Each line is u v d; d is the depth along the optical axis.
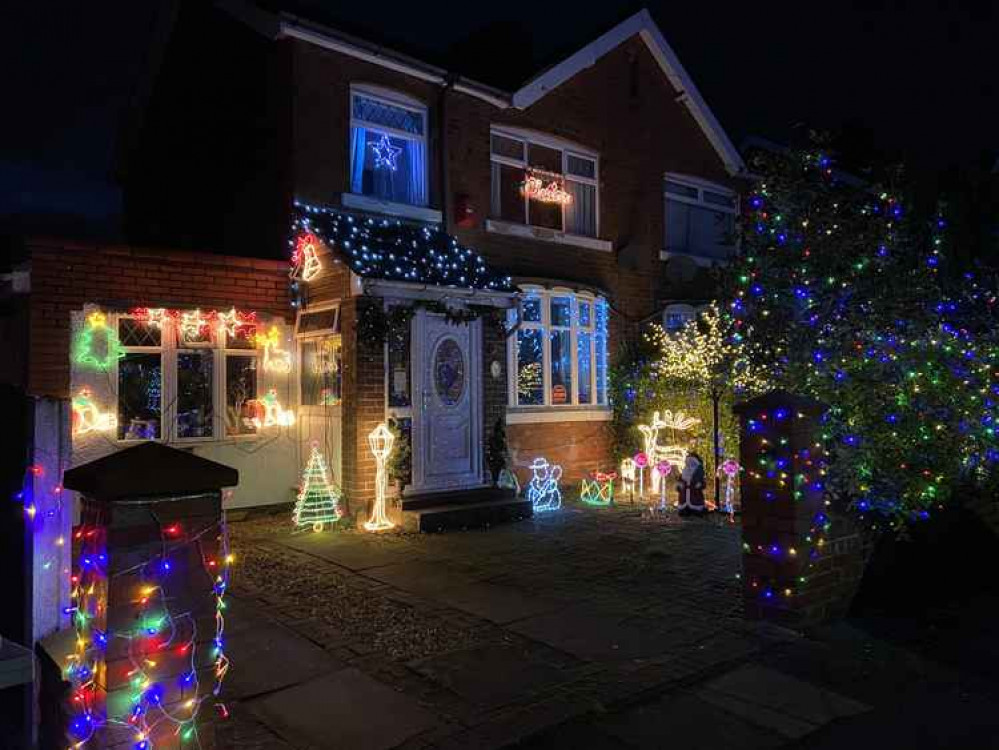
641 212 15.12
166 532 3.29
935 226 8.80
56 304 8.97
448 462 10.77
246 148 11.69
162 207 14.16
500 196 13.15
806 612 5.82
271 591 6.88
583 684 4.79
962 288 8.78
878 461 6.18
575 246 13.91
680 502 10.61
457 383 10.95
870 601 6.58
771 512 5.91
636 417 13.90
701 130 16.39
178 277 9.95
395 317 10.09
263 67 11.23
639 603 6.50
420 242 11.16
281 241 10.88
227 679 4.87
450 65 12.47
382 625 5.93
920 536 7.32
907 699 4.66
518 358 12.85
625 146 14.91
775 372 7.96
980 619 6.15
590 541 9.00
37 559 4.50
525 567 7.76
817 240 8.44
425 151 12.11
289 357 10.97
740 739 4.13
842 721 4.36
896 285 8.00
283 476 10.84
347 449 9.99
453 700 4.57
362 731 4.18
